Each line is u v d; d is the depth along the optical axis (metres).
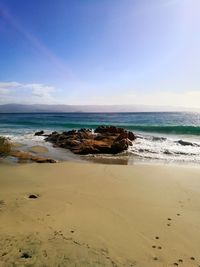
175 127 35.72
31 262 4.17
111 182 10.10
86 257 4.46
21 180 10.04
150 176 11.20
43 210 6.72
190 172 11.98
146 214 6.80
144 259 4.64
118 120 73.06
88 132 27.66
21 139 25.66
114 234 5.54
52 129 40.06
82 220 6.20
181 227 6.05
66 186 9.36
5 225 5.62
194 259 4.74
